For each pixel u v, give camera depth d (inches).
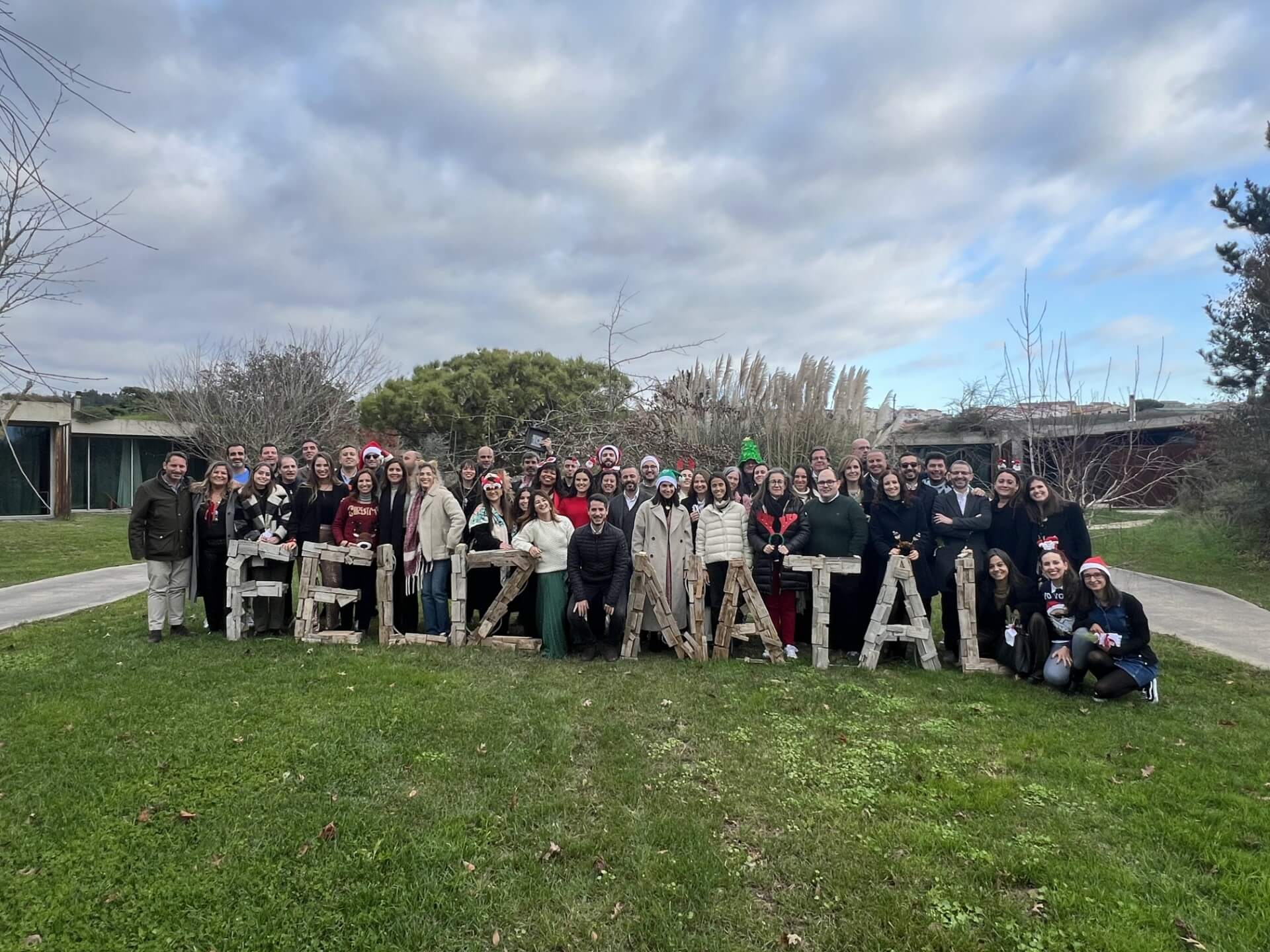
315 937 107.3
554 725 183.5
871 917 112.3
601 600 258.5
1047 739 180.1
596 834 134.3
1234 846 132.3
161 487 259.0
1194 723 193.5
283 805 142.3
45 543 593.9
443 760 162.7
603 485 290.5
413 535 268.2
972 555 246.2
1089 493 312.7
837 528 257.1
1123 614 214.2
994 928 109.7
